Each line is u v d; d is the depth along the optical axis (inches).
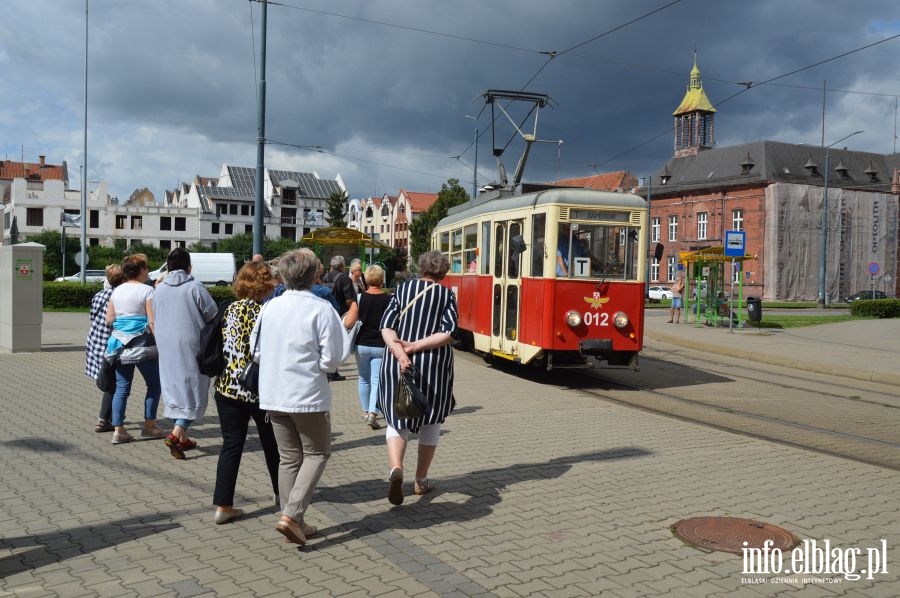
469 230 663.1
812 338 919.0
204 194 3924.7
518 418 382.6
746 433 372.8
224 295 1191.6
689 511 233.0
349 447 312.2
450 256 732.0
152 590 167.8
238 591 168.6
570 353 524.1
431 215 2915.8
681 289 1184.2
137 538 201.6
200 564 184.4
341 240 987.9
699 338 898.1
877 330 1045.2
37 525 209.5
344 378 514.9
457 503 238.7
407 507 233.9
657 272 3223.4
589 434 346.6
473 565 187.0
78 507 226.1
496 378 532.1
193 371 284.0
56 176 4173.2
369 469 278.1
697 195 3026.6
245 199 3966.5
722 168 3026.6
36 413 365.4
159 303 285.0
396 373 234.8
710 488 259.4
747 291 2780.5
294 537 194.4
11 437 313.1
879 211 2812.5
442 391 237.3
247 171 4183.1
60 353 620.4
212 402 414.0
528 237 536.1
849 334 979.3
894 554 199.0
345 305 430.6
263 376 200.2
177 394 282.0
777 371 653.3
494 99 771.4
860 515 231.5
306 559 189.3
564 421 377.1
